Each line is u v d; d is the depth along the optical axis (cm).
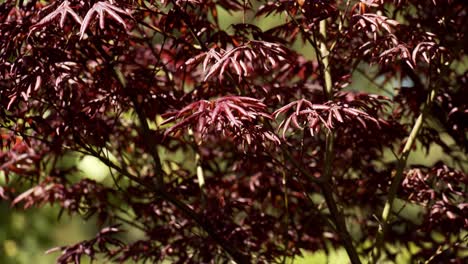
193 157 493
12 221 883
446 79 455
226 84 392
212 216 405
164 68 416
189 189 434
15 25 313
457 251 427
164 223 459
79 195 434
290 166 437
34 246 897
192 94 383
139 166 482
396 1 367
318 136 436
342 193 444
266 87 424
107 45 347
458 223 379
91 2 289
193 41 384
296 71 438
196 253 421
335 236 459
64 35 329
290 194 451
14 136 371
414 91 423
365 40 379
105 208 448
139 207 436
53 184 441
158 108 394
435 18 383
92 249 402
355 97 366
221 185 450
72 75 332
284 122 305
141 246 422
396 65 452
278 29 374
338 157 443
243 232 399
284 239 439
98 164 730
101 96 394
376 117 362
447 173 386
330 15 337
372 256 373
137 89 371
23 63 314
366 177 441
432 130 425
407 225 442
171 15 339
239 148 439
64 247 416
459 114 411
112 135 454
